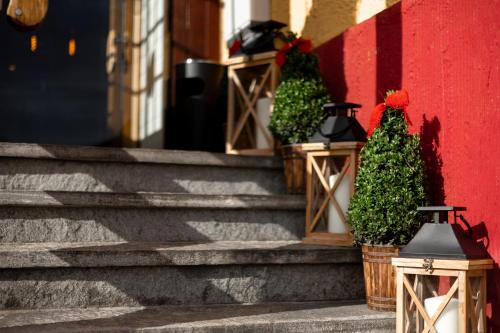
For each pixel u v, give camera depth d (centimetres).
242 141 366
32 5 296
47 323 209
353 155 280
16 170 282
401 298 212
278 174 333
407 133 246
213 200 291
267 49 354
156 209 286
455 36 241
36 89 564
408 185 238
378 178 240
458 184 237
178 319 220
